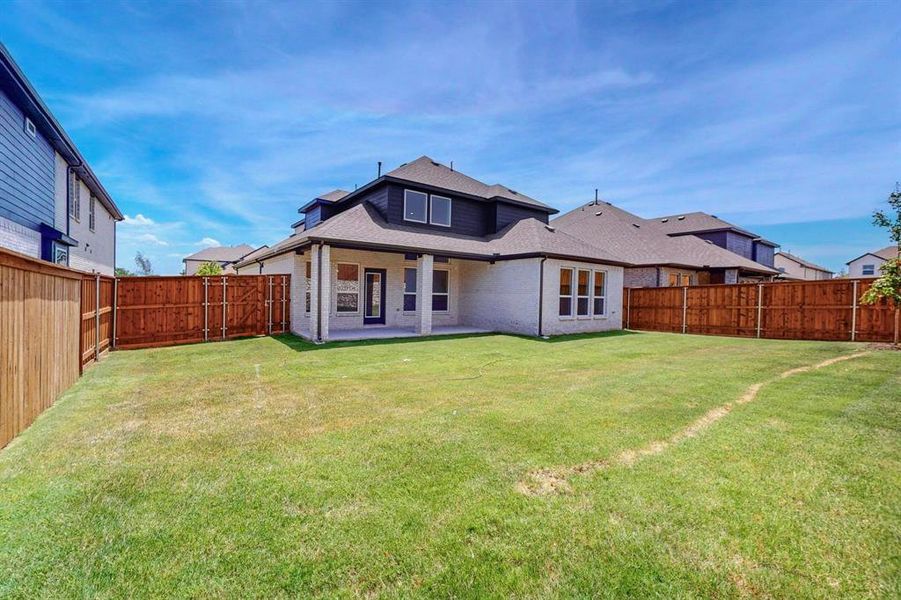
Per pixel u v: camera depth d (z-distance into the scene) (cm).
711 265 2091
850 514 278
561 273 1461
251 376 718
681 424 457
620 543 250
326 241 1123
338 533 259
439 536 256
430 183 1573
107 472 341
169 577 223
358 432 433
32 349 470
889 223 967
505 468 347
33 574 224
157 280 1119
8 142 848
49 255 1068
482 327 1579
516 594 212
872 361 838
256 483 322
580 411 506
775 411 498
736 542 251
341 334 1289
